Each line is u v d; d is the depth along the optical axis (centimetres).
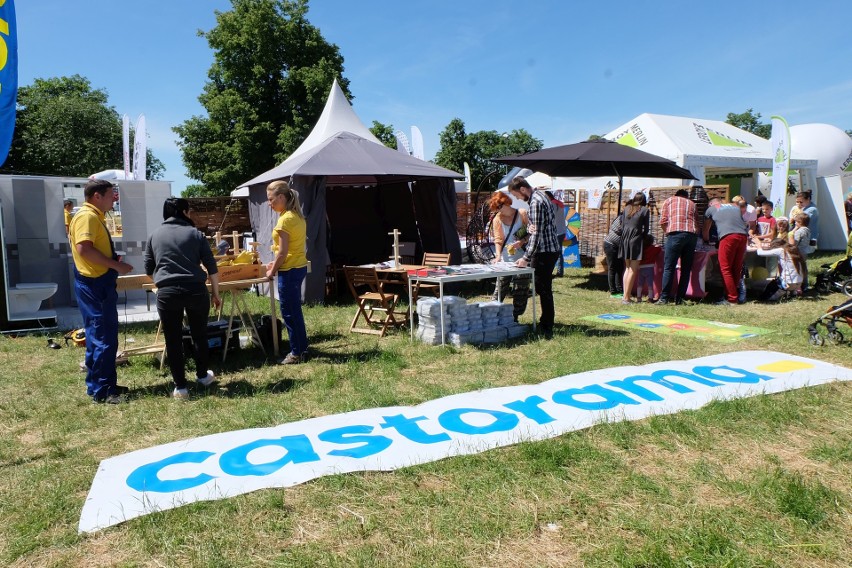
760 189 1748
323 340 660
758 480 306
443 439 365
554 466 322
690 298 914
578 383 473
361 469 324
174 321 452
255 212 1073
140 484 312
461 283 1100
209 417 417
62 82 4066
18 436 393
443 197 1062
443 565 239
